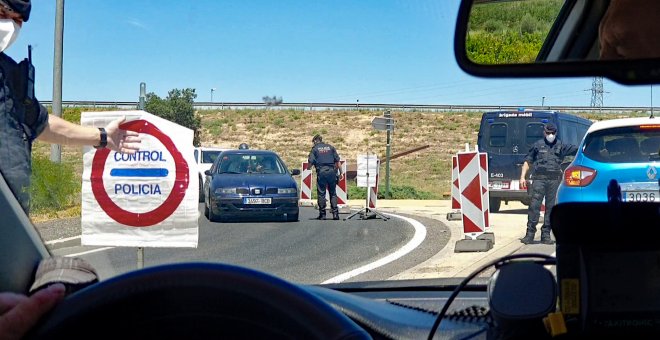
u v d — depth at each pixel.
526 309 2.04
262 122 44.59
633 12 1.99
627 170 5.41
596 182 5.79
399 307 2.92
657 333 1.96
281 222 13.45
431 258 8.73
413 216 16.56
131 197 4.59
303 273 7.65
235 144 36.53
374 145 43.03
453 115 39.81
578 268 1.99
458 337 2.43
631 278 1.96
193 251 8.00
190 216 4.66
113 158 4.55
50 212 3.88
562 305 2.00
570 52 2.43
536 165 10.33
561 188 6.66
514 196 17.17
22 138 2.42
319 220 15.05
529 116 16.78
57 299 1.71
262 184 13.43
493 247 9.54
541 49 2.48
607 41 2.14
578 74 2.30
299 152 41.44
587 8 2.32
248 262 8.07
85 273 2.09
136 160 4.58
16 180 2.36
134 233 4.60
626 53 2.02
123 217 4.57
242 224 12.70
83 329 1.70
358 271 7.81
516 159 17.16
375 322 2.54
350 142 44.19
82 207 4.45
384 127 19.95
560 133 16.22
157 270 1.70
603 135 6.37
